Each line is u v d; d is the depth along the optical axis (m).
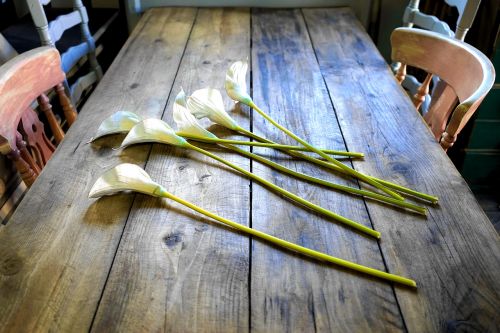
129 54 1.41
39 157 1.10
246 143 0.92
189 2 1.93
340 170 0.88
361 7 1.98
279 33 1.59
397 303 0.62
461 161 1.79
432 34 1.17
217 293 0.63
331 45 1.49
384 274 0.65
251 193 0.82
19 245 0.70
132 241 0.71
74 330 0.58
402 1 2.05
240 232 0.73
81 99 1.96
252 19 1.72
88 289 0.64
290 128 1.02
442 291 0.63
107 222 0.75
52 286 0.64
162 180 0.85
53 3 2.21
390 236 0.73
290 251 0.70
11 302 0.62
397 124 1.04
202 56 1.40
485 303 0.62
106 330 0.58
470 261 0.68
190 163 0.89
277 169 0.88
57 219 0.75
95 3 2.25
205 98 0.99
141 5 1.95
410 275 0.66
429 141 0.97
